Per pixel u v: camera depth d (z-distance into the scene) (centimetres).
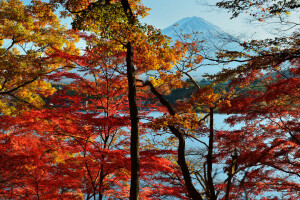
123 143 932
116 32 663
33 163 755
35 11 912
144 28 675
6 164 716
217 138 965
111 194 973
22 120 836
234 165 925
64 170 793
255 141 950
